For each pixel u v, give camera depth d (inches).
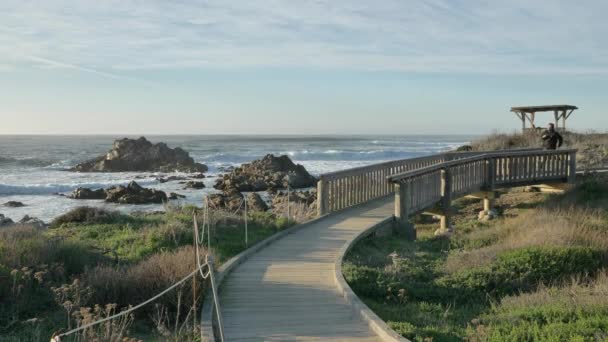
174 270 329.1
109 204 1251.8
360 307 282.0
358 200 690.8
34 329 272.4
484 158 736.3
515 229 560.7
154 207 1195.3
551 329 245.8
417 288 354.9
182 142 5649.6
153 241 473.4
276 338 247.1
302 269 382.0
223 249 454.9
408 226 566.6
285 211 689.0
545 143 924.6
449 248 519.8
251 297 313.9
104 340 242.8
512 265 393.1
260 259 414.3
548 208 674.2
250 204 1000.9
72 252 402.9
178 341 257.3
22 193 1486.2
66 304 281.6
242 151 3619.6
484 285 362.3
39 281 325.4
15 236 440.1
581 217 557.3
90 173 2196.1
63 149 3988.7
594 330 241.8
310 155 2977.4
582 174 872.9
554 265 394.0
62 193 1481.3
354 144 4788.4
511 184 768.3
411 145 4510.3
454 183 677.3
